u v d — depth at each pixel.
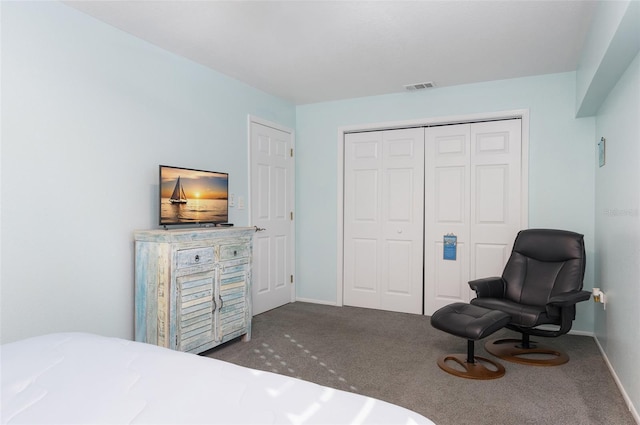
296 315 4.07
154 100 2.95
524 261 3.25
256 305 4.09
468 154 3.92
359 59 3.23
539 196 3.61
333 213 4.54
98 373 1.13
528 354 2.93
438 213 4.07
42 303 2.28
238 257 3.10
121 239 2.72
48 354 1.27
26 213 2.20
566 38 2.80
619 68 2.26
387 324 3.75
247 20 2.55
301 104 4.70
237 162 3.80
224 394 1.01
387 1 2.31
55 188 2.33
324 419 0.90
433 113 4.02
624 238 2.32
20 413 0.92
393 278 4.28
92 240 2.54
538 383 2.45
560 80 3.52
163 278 2.56
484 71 3.50
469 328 2.49
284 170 4.52
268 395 1.01
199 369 1.17
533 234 3.25
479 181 3.87
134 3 2.35
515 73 3.55
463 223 3.95
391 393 2.32
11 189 2.13
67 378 1.10
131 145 2.78
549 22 2.56
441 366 2.68
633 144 2.13
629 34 1.80
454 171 3.99
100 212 2.58
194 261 2.72
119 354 1.29
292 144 4.66
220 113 3.58
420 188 4.15
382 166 4.33
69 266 2.41
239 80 3.80
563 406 2.16
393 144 4.28
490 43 2.90
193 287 2.71
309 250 4.68
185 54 3.14
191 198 3.00
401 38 2.81
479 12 2.44
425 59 3.23
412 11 2.43
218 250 2.91
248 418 0.90
